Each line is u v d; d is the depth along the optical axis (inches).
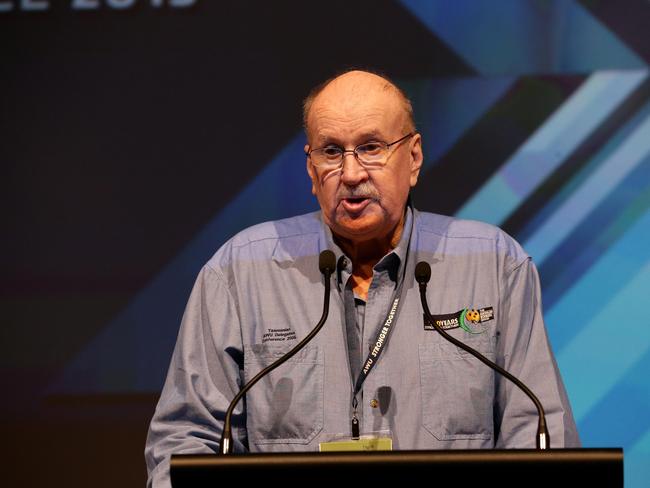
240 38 561.9
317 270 328.2
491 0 549.0
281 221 347.9
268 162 551.5
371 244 328.2
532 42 544.1
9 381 541.6
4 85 568.4
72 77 566.9
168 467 285.4
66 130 562.3
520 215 533.3
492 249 329.1
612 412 517.0
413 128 327.9
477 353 280.4
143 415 536.7
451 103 544.1
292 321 319.6
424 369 309.4
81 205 555.2
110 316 544.4
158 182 553.9
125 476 532.4
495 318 316.8
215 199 550.9
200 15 565.9
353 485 224.2
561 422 296.5
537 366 310.7
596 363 521.0
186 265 547.2
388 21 554.6
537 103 539.5
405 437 302.4
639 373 518.6
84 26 570.9
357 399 307.3
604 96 537.0
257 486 225.3
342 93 312.8
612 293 524.1
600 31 540.7
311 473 224.7
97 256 550.3
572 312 524.7
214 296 328.5
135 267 548.1
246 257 335.0
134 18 568.7
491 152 538.3
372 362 309.7
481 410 305.3
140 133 559.2
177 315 543.2
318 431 303.6
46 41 570.6
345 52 555.2
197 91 559.5
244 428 314.5
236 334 322.7
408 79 548.1
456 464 223.0
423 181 538.6
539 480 221.9
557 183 533.6
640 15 539.8
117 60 566.3
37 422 538.3
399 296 321.1
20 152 561.6
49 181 558.6
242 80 558.9
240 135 554.6
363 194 306.3
